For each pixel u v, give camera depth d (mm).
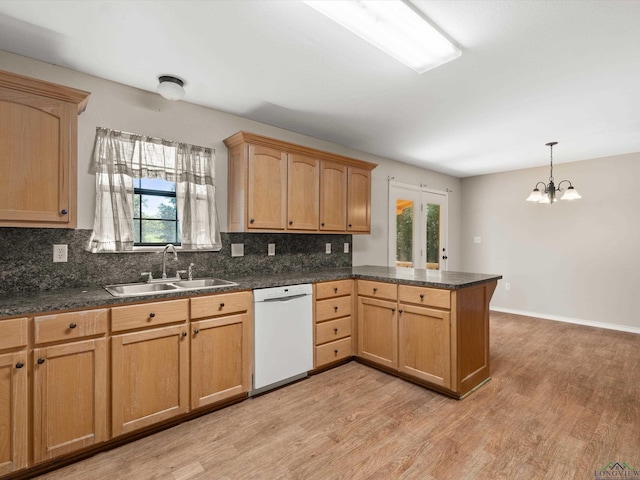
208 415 2219
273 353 2547
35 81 1783
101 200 2309
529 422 2127
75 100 1937
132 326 1888
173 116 2660
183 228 2678
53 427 1655
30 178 1801
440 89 2473
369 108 2836
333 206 3342
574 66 2123
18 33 1809
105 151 2334
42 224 1846
